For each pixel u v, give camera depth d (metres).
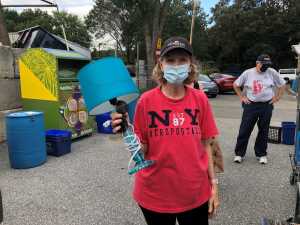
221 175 5.64
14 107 8.44
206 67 40.53
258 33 39.06
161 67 2.19
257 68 6.10
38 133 6.20
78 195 4.85
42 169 6.05
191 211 2.21
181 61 2.15
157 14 22.22
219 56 44.62
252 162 6.39
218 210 4.31
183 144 2.11
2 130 8.12
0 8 10.15
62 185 5.25
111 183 5.31
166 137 2.10
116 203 4.57
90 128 8.87
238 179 5.45
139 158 2.12
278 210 4.32
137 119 2.18
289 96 21.39
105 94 2.01
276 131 7.98
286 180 5.39
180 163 2.11
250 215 4.19
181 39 2.17
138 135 2.18
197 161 2.15
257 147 6.38
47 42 12.84
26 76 8.27
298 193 3.45
